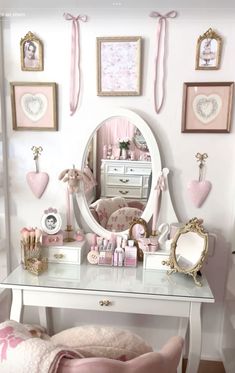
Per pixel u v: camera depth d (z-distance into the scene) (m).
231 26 1.50
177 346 0.99
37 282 1.41
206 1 1.37
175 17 1.50
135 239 1.65
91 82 1.61
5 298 1.80
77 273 1.50
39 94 1.63
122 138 1.62
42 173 1.71
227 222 1.67
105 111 1.61
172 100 1.58
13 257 1.84
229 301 1.67
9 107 1.68
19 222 1.80
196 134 1.60
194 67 1.55
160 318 1.83
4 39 1.61
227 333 1.70
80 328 1.09
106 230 1.70
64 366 0.78
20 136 1.70
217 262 1.71
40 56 1.60
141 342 1.04
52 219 1.61
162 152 1.63
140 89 1.58
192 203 1.66
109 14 1.53
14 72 1.64
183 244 1.48
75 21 1.55
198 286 1.41
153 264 1.55
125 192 1.66
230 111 1.55
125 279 1.46
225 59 1.53
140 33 1.54
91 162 1.67
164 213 1.64
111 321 1.87
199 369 1.79
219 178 1.63
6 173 1.75
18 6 1.46
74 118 1.65
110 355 0.94
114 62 1.56
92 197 1.69
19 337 0.84
